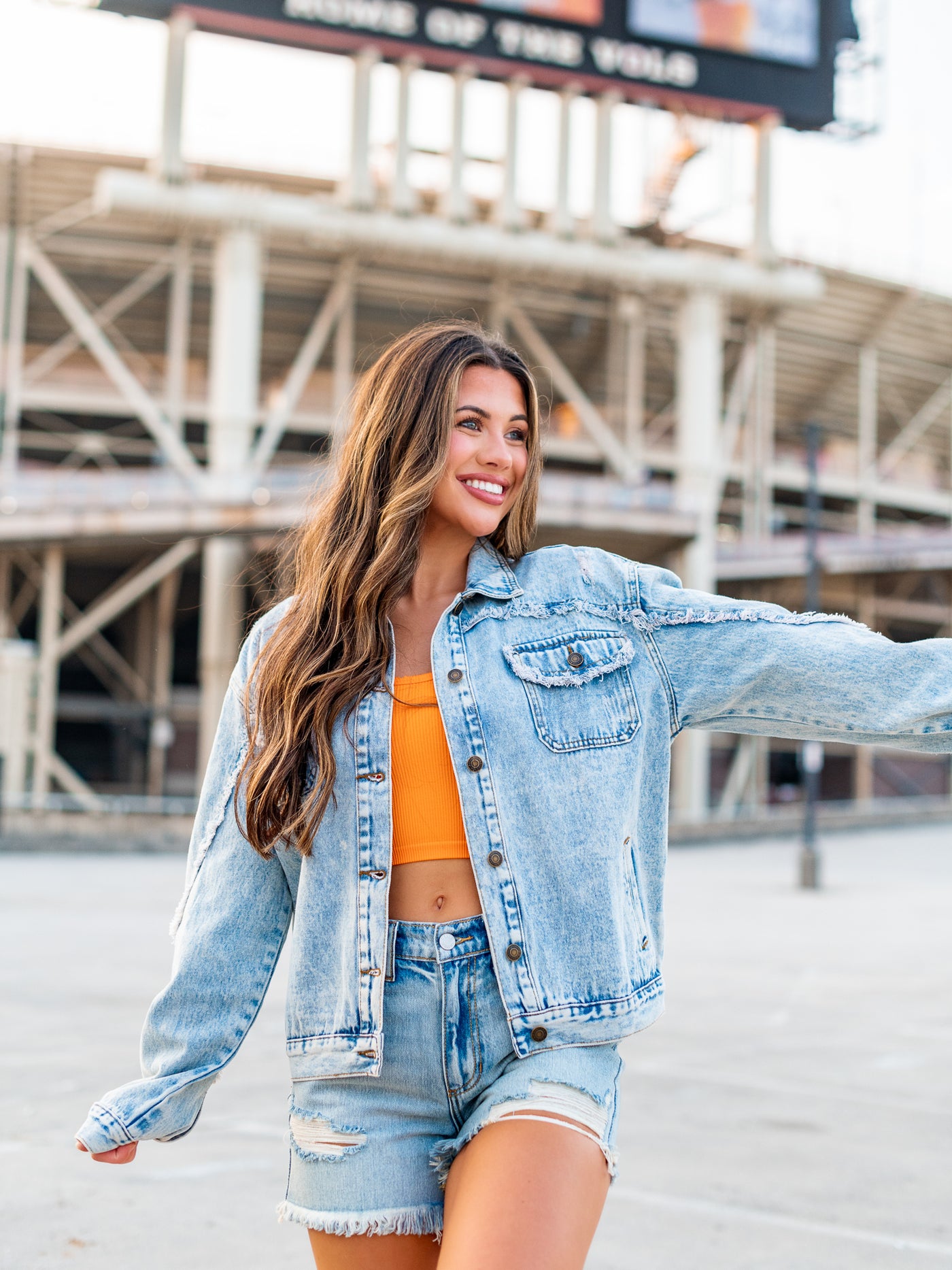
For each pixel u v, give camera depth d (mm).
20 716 31906
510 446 2018
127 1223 3998
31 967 10352
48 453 46375
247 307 36219
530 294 39875
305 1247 3781
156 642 44531
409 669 1909
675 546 36875
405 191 36031
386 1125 1806
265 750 1891
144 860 24375
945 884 20062
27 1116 5426
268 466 40031
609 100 37188
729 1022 8117
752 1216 4191
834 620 1857
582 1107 1696
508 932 1766
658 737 1901
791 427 50688
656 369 45094
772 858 25938
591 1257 3768
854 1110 5754
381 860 1812
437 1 34062
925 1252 3846
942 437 54969
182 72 35062
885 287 45656
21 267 38312
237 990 1916
